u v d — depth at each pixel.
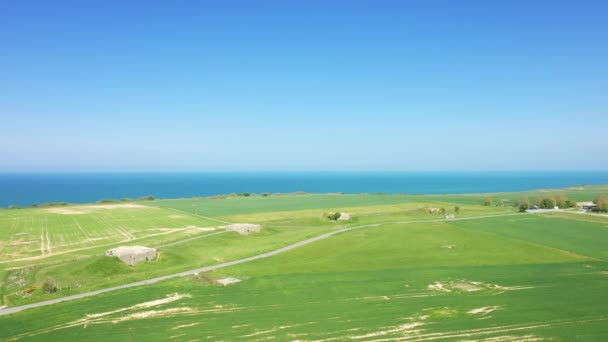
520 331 35.00
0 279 56.62
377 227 97.69
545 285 50.28
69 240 85.81
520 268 59.84
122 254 64.06
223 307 43.69
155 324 39.03
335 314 40.66
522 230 93.25
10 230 97.06
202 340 35.00
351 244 79.12
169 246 77.75
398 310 41.50
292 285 51.72
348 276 55.84
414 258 67.75
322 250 74.31
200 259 70.50
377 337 34.59
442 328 36.16
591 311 40.00
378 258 67.81
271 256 69.75
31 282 54.84
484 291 48.19
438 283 52.03
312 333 35.81
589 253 70.81
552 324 36.59
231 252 74.25
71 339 35.88
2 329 38.41
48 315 41.84
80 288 50.66
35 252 74.75
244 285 51.84
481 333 34.81
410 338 34.19
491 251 72.62
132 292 49.03
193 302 45.38
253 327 37.59
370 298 46.09
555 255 69.44
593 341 32.59
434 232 90.56
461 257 68.31
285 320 39.25
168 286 51.44
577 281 52.06
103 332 37.31
